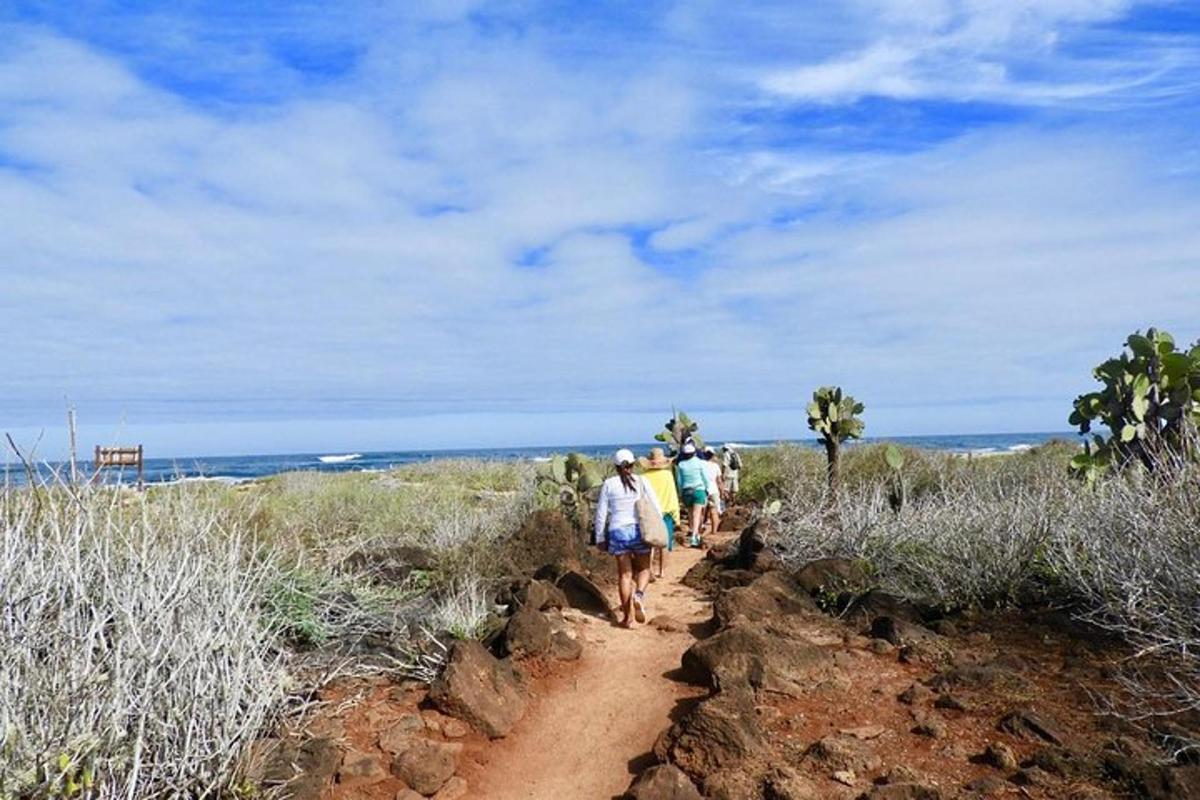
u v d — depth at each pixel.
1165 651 5.99
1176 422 9.30
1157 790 4.43
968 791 4.67
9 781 4.02
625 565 8.27
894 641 6.86
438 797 5.25
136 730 4.75
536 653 7.00
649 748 5.73
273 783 5.01
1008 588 7.49
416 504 14.69
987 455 17.47
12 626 4.88
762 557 9.48
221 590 6.04
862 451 17.80
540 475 14.76
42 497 5.97
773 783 4.84
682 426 17.94
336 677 6.59
